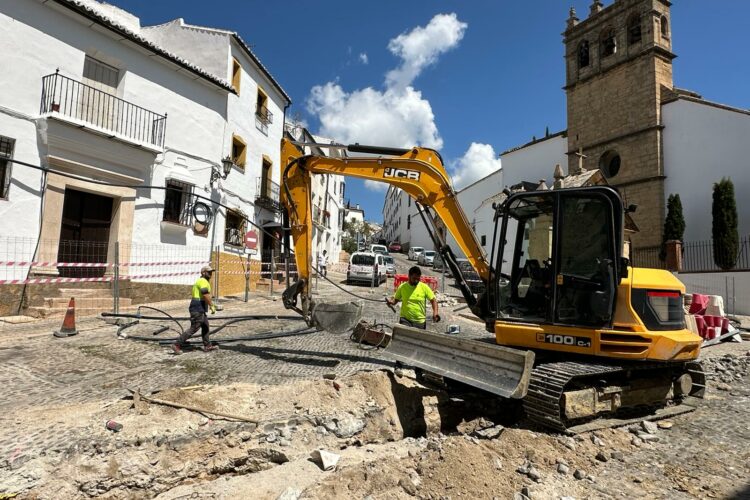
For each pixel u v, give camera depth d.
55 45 11.55
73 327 8.62
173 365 6.76
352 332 9.09
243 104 18.77
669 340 5.43
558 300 5.94
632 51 24.62
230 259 17.67
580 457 4.52
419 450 4.57
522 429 5.04
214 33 17.62
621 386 5.55
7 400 5.02
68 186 11.83
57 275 11.36
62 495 3.52
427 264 40.03
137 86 13.61
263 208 20.83
